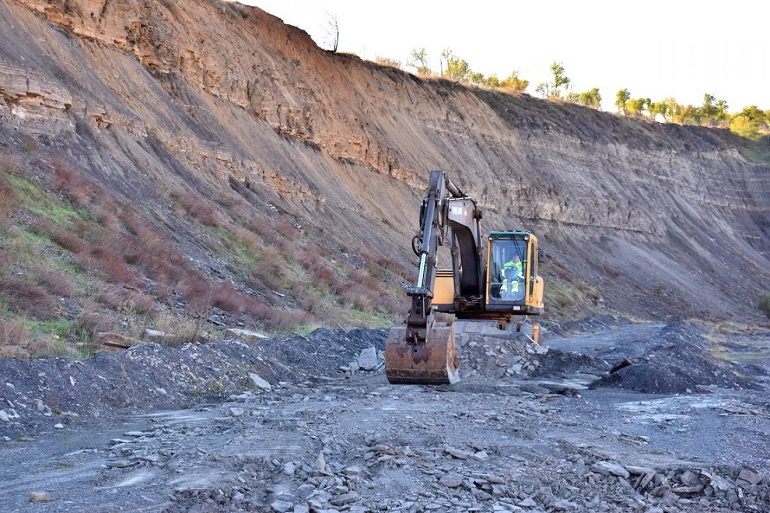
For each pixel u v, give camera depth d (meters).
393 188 47.56
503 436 9.71
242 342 15.59
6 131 21.98
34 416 10.15
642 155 89.50
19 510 6.39
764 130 119.12
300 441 8.89
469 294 19.77
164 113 30.91
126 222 22.36
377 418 10.65
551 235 67.06
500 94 79.81
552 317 42.91
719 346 34.12
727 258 86.94
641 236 78.19
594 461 8.63
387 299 30.91
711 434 10.61
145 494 6.87
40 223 18.67
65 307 15.38
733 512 7.54
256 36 43.72
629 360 17.31
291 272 27.66
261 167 34.75
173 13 35.91
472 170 61.38
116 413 11.10
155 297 18.50
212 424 10.23
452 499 7.18
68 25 28.89
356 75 54.59
